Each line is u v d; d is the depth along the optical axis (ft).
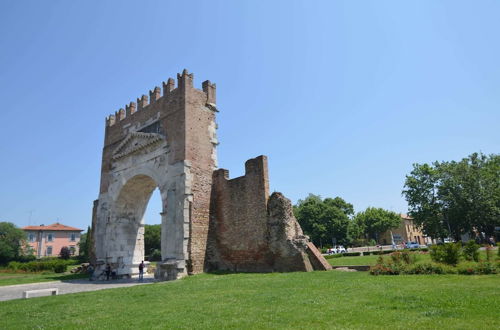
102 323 31.58
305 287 46.19
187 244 77.77
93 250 110.42
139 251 106.42
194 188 82.43
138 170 95.91
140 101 103.50
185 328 27.63
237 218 82.99
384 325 25.14
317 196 274.98
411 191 201.87
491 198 173.17
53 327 31.12
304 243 73.41
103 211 106.83
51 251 320.50
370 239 342.23
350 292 39.91
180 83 88.99
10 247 239.30
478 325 23.75
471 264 54.03
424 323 25.07
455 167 188.24
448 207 184.96
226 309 34.32
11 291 72.49
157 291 52.31
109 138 114.32
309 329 25.20
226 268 82.28
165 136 89.20
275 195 78.02
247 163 83.92
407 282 45.37
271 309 32.96
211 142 89.92
